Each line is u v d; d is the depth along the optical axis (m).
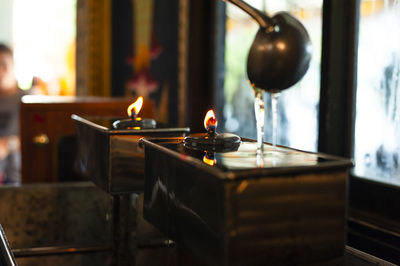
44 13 2.96
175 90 2.07
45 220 0.83
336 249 0.45
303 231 0.44
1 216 0.83
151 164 0.55
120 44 2.41
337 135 1.12
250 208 0.41
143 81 2.28
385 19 1.04
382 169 1.05
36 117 1.64
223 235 0.40
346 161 0.45
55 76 3.00
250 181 0.41
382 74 1.05
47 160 1.67
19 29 3.08
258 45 0.59
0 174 3.17
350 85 1.10
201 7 1.81
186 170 0.46
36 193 0.94
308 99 1.34
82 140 0.78
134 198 0.72
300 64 0.58
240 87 1.75
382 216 0.94
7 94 3.13
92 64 2.44
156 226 0.54
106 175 0.66
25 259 0.71
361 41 1.10
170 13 2.06
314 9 1.28
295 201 0.43
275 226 0.42
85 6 2.40
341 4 1.08
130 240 0.71
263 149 0.54
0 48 3.07
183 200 0.47
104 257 0.72
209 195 0.42
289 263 0.43
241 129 1.75
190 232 0.46
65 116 1.66
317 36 1.28
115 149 0.65
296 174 0.43
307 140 1.36
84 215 0.85
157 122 0.77
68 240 0.75
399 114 1.01
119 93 2.45
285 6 1.42
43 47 3.01
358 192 1.00
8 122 3.14
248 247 0.41
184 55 1.99
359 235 0.89
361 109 1.10
